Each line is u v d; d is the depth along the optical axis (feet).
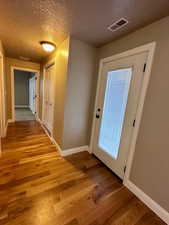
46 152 8.16
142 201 4.97
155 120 4.54
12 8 4.64
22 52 10.53
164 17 4.22
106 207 4.60
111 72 6.75
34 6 4.47
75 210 4.37
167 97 4.17
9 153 7.70
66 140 7.87
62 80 7.65
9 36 7.23
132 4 3.92
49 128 11.26
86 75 7.70
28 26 5.95
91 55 7.56
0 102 9.05
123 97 6.02
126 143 5.78
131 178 5.50
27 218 3.94
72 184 5.59
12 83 13.57
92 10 4.42
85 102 8.10
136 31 5.25
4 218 3.88
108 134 7.02
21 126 12.93
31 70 14.23
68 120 7.66
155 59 4.51
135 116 5.34
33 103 19.72
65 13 4.74
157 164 4.48
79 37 6.64
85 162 7.41
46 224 3.83
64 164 7.06
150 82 4.69
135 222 4.15
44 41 7.68
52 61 9.67
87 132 8.68
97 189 5.43
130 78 5.61
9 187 5.10
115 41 6.39
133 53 5.38
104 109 7.29
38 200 4.61
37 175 5.97
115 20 4.87
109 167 6.88
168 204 4.19
